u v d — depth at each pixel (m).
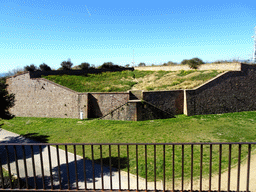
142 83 28.72
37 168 9.57
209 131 14.77
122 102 20.20
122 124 17.98
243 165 8.34
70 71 31.02
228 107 21.94
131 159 10.15
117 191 4.30
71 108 21.64
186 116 20.12
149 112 19.30
